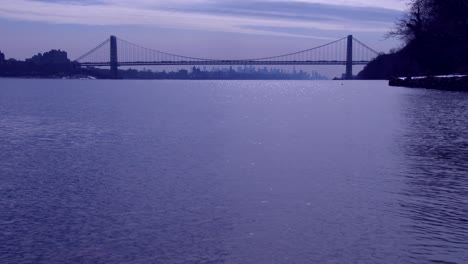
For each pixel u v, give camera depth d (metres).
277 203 11.66
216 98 69.00
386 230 9.86
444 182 13.54
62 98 68.50
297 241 9.35
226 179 14.16
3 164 16.70
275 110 42.97
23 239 9.55
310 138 22.78
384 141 21.41
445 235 9.59
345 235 9.61
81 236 9.67
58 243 9.35
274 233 9.75
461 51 65.31
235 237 9.56
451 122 28.95
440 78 70.38
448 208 11.18
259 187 13.17
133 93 88.94
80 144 21.30
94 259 8.67
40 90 102.94
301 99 63.59
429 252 8.84
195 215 10.83
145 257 8.73
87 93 88.00
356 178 14.11
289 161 16.84
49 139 23.12
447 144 20.30
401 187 13.03
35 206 11.59
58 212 11.12
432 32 64.75
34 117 36.44
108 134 24.91
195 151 19.09
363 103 50.22
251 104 53.12
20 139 23.20
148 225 10.23
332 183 13.54
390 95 61.94
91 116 36.94
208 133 25.14
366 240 9.38
